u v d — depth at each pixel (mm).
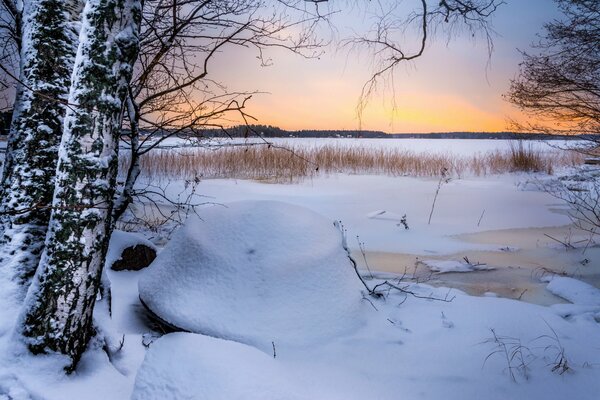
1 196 2934
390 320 3648
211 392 1927
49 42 2904
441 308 4023
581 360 3162
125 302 3967
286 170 16359
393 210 9977
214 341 2266
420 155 21047
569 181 14172
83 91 2416
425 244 7188
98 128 2441
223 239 3609
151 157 14828
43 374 2281
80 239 2408
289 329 3115
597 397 2732
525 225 8750
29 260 2809
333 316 3322
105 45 2434
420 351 3197
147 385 2053
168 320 3260
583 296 4723
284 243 3551
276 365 2273
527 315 3891
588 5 7738
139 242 4879
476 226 8555
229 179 14539
